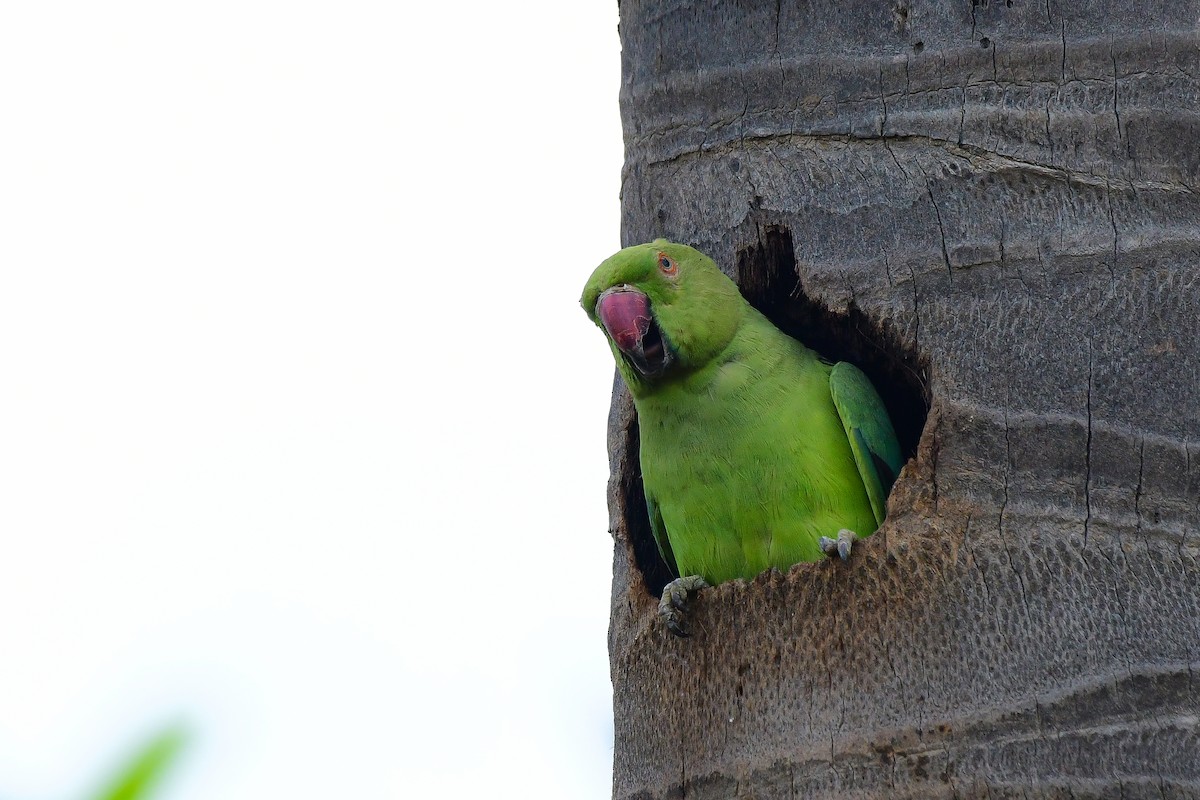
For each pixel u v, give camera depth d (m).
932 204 7.93
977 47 7.93
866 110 8.22
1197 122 7.64
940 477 7.50
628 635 8.91
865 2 8.28
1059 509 7.21
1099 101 7.70
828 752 7.30
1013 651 7.05
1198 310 7.37
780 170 8.52
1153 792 6.62
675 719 8.12
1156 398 7.27
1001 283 7.65
